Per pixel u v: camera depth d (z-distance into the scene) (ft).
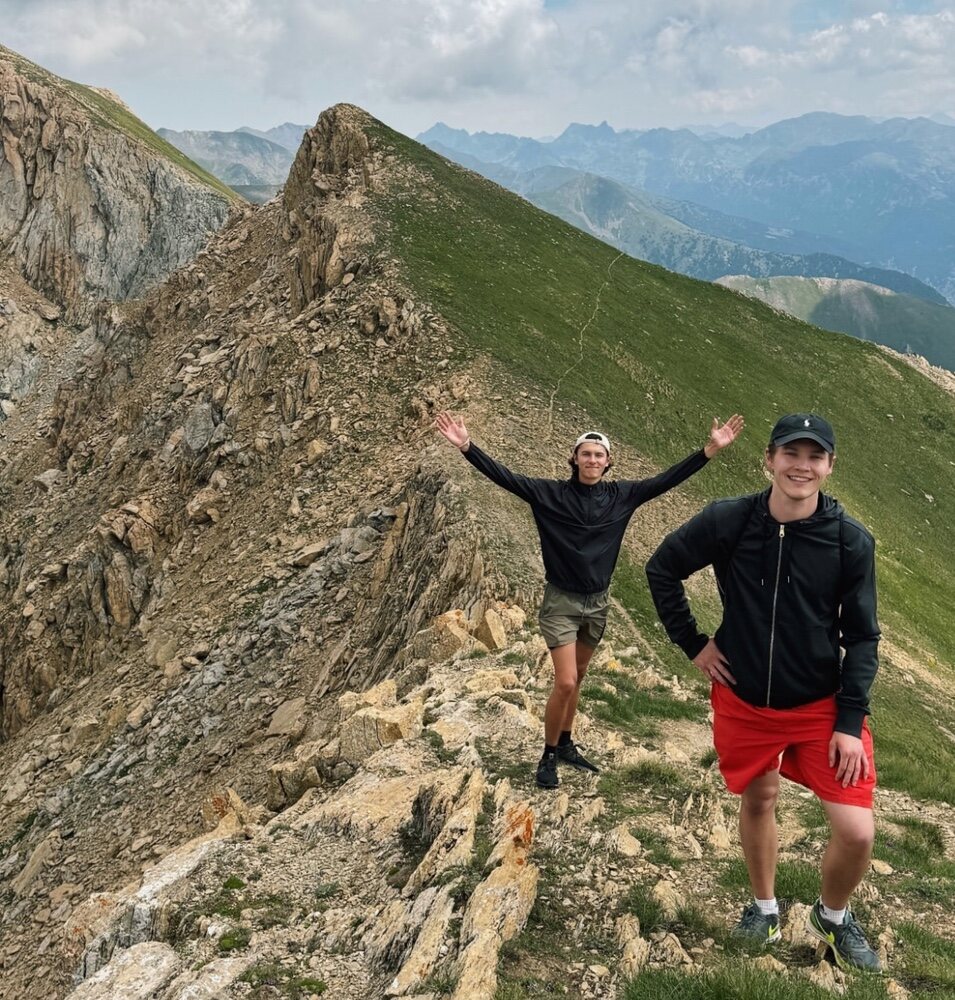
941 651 139.54
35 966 76.23
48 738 116.98
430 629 68.59
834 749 19.39
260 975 23.76
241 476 143.13
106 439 208.03
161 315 244.83
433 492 105.70
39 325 399.44
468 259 198.18
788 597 19.34
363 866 30.25
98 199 428.15
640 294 242.78
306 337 161.58
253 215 266.36
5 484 242.37
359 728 44.37
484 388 142.51
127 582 143.43
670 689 58.59
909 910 28.32
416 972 22.11
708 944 23.49
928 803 45.78
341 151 244.63
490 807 31.63
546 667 54.49
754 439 186.60
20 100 428.15
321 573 108.68
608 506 32.07
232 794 48.34
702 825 32.35
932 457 235.40
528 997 20.79
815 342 273.95
